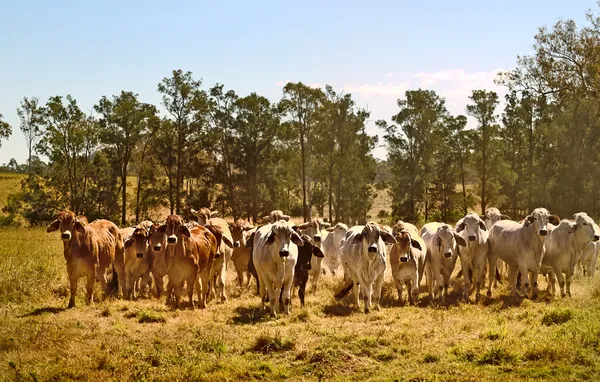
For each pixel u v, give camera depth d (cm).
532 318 1181
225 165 5356
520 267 1472
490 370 890
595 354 923
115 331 1146
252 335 1111
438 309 1347
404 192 5612
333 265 1873
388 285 1662
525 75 4038
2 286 1467
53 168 5759
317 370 923
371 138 5444
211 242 1456
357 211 5150
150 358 985
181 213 5538
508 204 5650
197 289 1427
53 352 1023
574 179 5000
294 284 1395
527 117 5381
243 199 5306
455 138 5769
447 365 915
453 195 5741
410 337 1057
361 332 1108
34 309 1349
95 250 1413
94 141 5434
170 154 5372
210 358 984
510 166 5609
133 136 5325
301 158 5547
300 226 1627
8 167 12988
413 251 1436
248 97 5159
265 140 5266
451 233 1430
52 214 5419
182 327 1180
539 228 1403
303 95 5147
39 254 2248
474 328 1127
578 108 4903
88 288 1412
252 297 1572
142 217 5722
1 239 3181
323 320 1253
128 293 1555
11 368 948
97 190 5541
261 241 1333
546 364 899
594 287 1444
